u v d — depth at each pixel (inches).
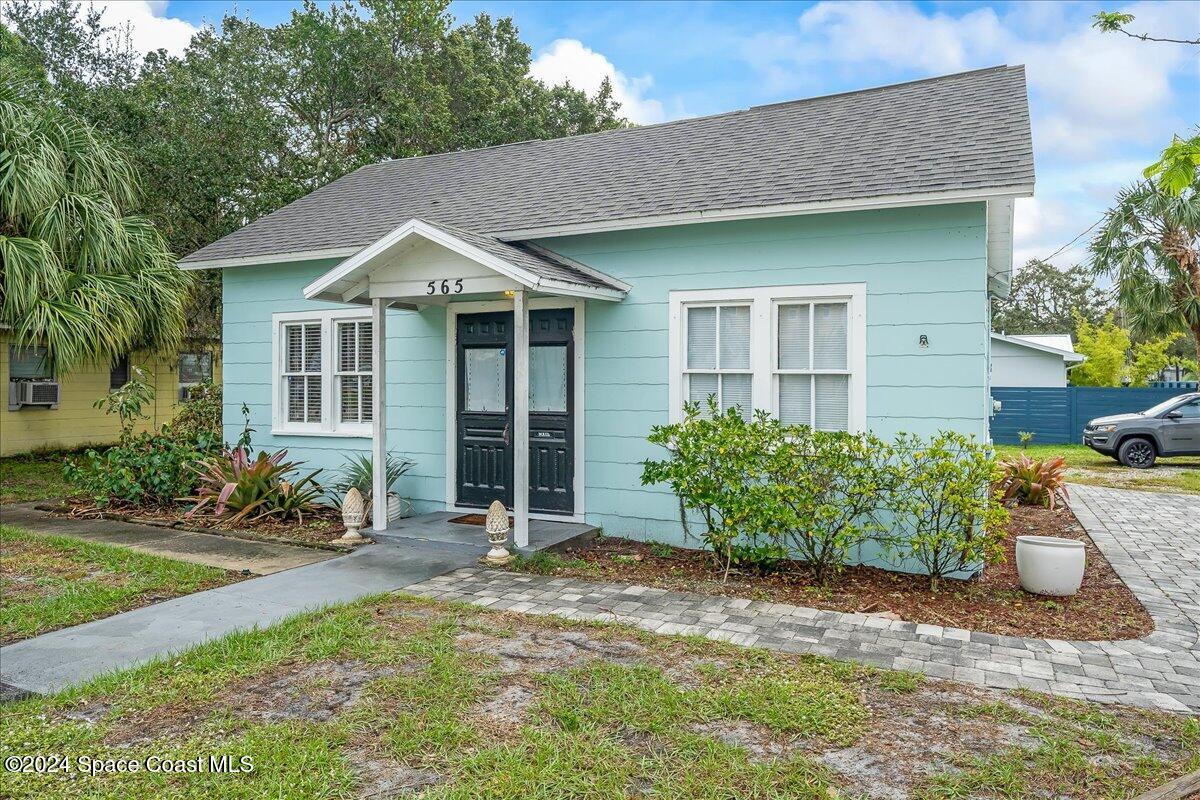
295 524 319.0
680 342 285.1
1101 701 148.7
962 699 148.4
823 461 231.6
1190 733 134.0
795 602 216.2
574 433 304.8
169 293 444.1
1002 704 145.5
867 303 253.4
